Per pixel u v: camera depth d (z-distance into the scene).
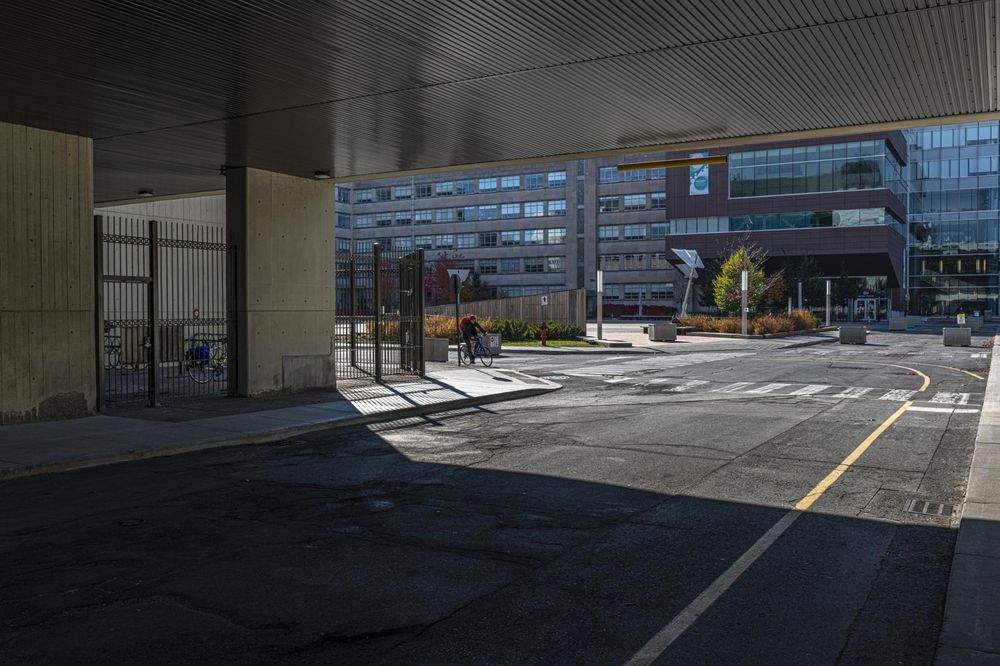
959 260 100.75
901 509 8.07
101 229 15.05
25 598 5.68
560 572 6.19
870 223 83.88
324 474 9.98
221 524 7.66
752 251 80.25
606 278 108.38
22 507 8.42
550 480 9.49
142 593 5.77
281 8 9.18
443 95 12.73
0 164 13.51
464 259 118.56
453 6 9.17
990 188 99.25
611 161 108.12
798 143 87.19
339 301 42.78
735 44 10.48
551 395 19.03
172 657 4.68
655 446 11.73
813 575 6.09
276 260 18.41
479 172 117.94
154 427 13.23
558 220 112.31
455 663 4.58
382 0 8.95
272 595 5.71
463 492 8.91
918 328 68.00
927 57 10.94
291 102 13.02
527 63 11.17
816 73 11.71
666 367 27.00
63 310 14.36
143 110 13.29
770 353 34.66
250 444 12.32
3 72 11.25
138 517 7.95
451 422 14.52
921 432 12.91
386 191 125.44
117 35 9.95
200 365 21.48
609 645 4.82
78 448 11.32
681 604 5.50
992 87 12.38
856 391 19.25
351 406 15.93
